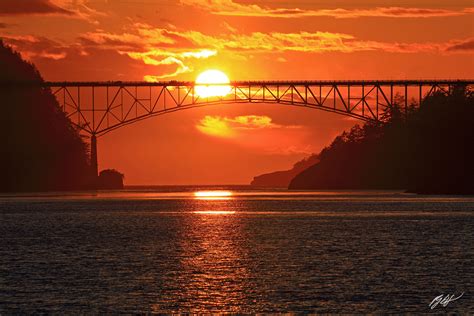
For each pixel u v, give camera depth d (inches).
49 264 6722.4
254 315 4943.4
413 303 5177.2
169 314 4963.1
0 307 5113.2
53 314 4965.6
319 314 4955.7
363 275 6067.9
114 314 4968.0
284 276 6067.9
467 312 4980.3
